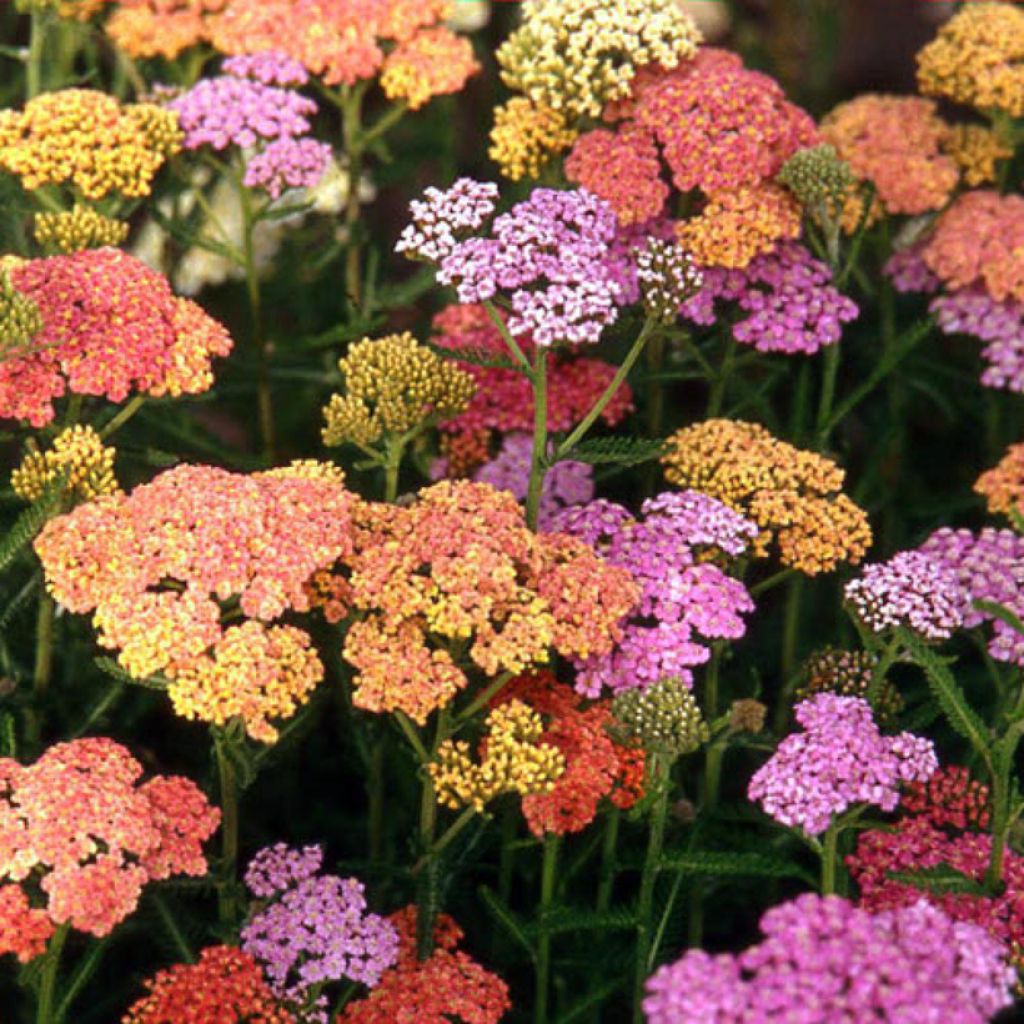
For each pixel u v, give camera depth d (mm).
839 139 930
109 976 825
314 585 758
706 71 861
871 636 778
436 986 747
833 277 867
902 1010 654
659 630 770
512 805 798
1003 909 730
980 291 912
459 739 796
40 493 774
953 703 742
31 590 792
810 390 977
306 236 1000
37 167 850
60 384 776
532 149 881
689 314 855
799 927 665
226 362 925
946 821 770
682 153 845
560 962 796
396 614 741
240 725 753
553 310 761
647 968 765
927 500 936
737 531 795
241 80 906
